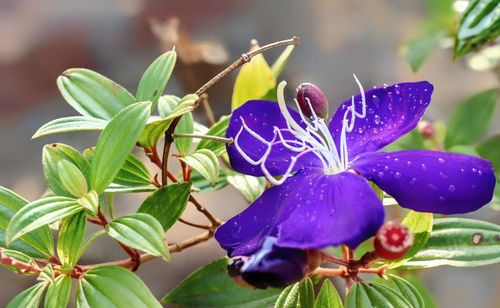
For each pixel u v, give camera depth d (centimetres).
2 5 118
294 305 46
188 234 79
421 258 47
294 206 43
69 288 44
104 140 44
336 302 45
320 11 111
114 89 47
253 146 46
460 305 81
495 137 60
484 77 97
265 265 41
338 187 43
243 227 44
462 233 47
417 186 43
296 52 105
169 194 46
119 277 43
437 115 91
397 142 57
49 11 116
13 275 79
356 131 46
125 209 81
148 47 110
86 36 112
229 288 49
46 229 46
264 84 52
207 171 45
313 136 46
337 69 102
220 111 64
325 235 41
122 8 114
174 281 78
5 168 94
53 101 106
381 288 44
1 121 103
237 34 108
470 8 52
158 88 46
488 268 84
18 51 111
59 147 46
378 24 108
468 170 43
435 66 100
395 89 46
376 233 41
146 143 47
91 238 45
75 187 44
